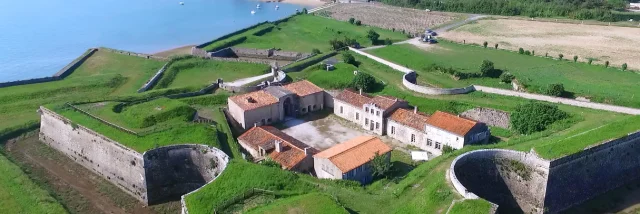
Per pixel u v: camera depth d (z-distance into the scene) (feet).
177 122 291.79
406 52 488.02
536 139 266.57
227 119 326.65
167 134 272.51
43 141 315.78
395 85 381.19
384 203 213.25
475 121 287.48
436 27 632.38
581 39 541.75
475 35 577.84
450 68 420.36
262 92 345.31
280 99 337.52
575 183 236.43
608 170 248.52
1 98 351.05
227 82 402.11
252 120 323.57
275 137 283.38
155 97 343.67
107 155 272.51
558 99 326.03
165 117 294.25
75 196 258.98
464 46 521.65
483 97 348.18
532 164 228.43
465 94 354.13
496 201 239.30
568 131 274.57
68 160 295.69
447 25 641.81
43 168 284.20
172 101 314.96
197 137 270.26
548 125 293.02
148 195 256.32
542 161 224.53
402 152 298.56
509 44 529.45
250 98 333.01
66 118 296.10
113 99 333.83
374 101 331.77
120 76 415.23
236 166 237.45
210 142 265.95
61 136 301.22
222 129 296.30
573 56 474.08
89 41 622.54
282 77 387.34
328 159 249.14
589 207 239.50
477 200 193.57
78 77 411.34
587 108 313.53
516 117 304.71
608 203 242.78
